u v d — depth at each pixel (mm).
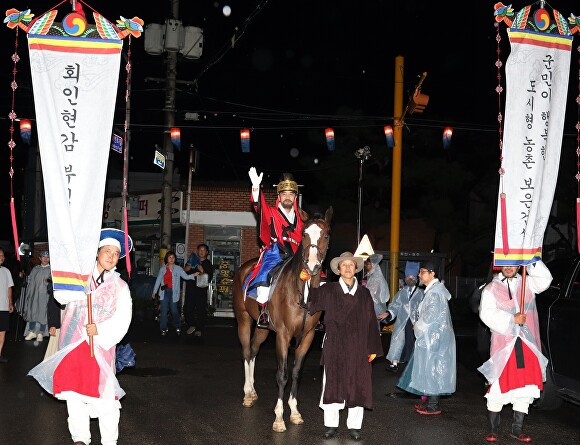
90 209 6281
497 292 7492
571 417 9047
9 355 12617
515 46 7363
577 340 8312
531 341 7434
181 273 16828
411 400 9773
